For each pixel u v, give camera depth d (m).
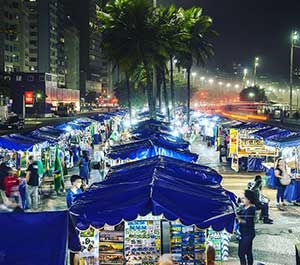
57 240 6.41
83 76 176.25
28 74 91.56
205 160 31.75
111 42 39.22
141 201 7.31
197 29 50.34
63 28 158.62
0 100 87.12
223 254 10.47
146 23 38.69
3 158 19.48
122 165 11.08
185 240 8.77
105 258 8.67
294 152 20.34
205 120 45.03
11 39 126.56
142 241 8.70
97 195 8.05
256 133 24.94
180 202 7.46
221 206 7.53
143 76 66.19
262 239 13.02
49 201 18.05
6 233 6.43
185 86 95.25
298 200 17.34
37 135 21.83
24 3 133.62
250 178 24.17
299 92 139.75
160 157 11.44
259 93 118.75
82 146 29.36
